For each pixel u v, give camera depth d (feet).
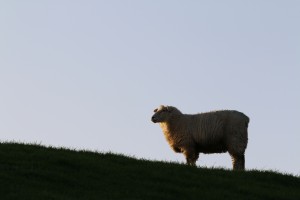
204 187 71.10
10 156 73.20
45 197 60.44
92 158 77.10
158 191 67.62
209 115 86.94
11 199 58.95
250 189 71.61
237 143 85.25
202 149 87.97
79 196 62.69
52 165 71.36
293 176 79.82
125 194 64.85
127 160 78.64
